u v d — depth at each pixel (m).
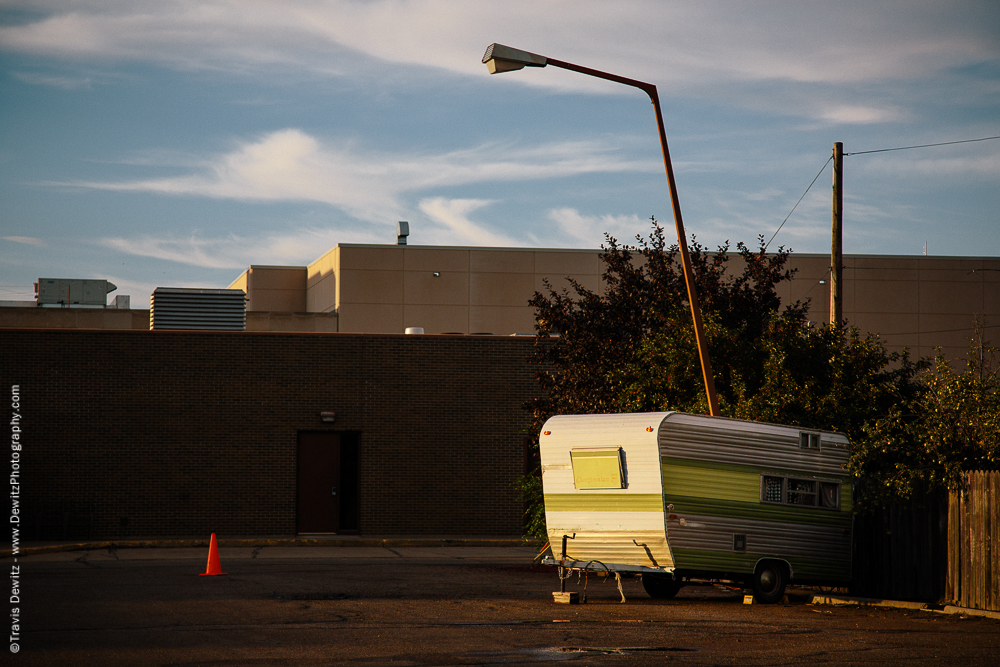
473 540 29.98
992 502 14.96
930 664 10.48
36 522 29.02
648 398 21.27
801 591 19.05
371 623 13.13
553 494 16.91
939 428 16.30
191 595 15.98
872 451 16.98
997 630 13.27
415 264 51.31
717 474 16.14
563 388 24.70
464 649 11.09
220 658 10.34
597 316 25.20
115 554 25.38
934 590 16.09
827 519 17.34
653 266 25.62
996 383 16.97
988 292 54.41
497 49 16.89
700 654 10.95
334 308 51.41
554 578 20.59
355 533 31.20
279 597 15.95
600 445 16.22
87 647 10.95
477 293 51.59
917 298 54.06
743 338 22.03
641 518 15.80
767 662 10.48
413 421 31.45
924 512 16.45
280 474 30.75
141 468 30.08
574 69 17.44
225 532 30.34
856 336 20.95
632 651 11.09
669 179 18.23
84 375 29.98
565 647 11.32
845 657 10.86
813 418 19.61
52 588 16.77
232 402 30.67
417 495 31.28
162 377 30.39
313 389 31.08
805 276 53.19
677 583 17.72
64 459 29.69
